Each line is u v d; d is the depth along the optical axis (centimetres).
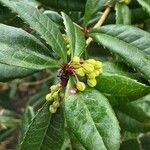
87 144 17
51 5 25
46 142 20
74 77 19
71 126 18
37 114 20
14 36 19
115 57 23
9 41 19
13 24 25
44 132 20
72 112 18
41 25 19
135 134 31
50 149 20
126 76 21
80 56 21
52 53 20
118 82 19
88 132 18
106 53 31
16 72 20
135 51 21
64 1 25
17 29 19
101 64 19
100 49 31
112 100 19
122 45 21
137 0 24
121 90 19
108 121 18
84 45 20
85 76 19
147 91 19
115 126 18
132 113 27
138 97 19
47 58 19
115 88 19
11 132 42
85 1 25
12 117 41
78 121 18
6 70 20
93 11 23
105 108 18
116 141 17
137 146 30
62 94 19
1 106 49
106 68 21
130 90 19
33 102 42
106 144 17
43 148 20
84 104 18
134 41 22
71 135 21
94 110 18
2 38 19
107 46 22
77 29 21
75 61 19
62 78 19
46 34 19
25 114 29
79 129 18
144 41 22
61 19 25
